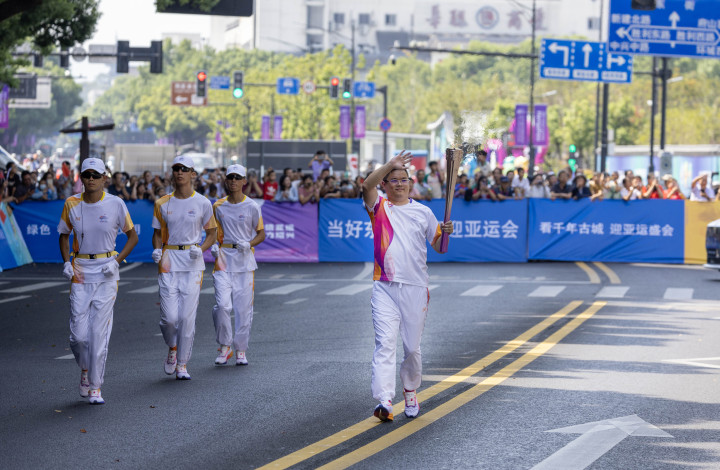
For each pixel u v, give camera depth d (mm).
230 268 12953
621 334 15484
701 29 33062
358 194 31422
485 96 133750
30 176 30047
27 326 17281
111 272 10625
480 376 11922
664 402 10445
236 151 169000
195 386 11461
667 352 13727
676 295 21391
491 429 9219
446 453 8344
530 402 10414
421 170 31266
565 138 108812
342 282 24562
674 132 107500
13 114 160500
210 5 29297
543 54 43562
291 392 11031
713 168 62844
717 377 11852
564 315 17938
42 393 11156
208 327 16922
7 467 7980
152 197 30234
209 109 182375
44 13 33094
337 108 118812
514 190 31953
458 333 15750
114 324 17344
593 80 43719
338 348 14305
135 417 9828
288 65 134750
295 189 31578
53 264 29516
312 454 8289
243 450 8477
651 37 33031
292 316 18203
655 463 8078
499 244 30562
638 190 31250
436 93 144875
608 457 8258
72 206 10695
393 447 8539
